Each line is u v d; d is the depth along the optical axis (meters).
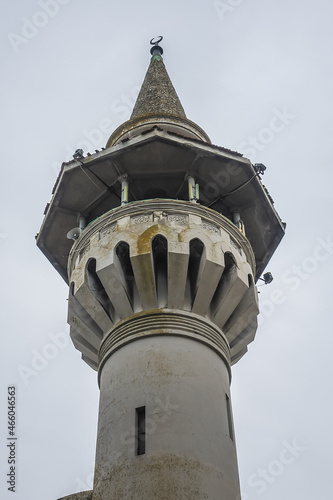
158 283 18.97
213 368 17.92
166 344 17.72
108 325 19.20
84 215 22.62
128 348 17.94
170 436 15.86
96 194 22.12
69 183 21.69
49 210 22.48
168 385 16.83
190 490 14.92
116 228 19.72
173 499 14.68
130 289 19.09
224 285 19.48
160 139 20.61
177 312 18.31
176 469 15.23
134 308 18.83
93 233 20.47
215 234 19.94
